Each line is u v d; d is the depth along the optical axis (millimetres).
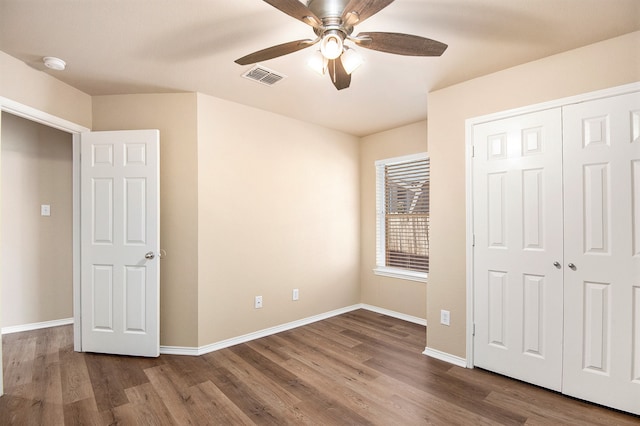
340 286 4039
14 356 2703
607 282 2006
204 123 2865
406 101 3059
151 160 2699
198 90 2789
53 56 2186
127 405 2008
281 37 1995
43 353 2768
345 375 2416
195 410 1962
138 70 2404
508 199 2383
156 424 1828
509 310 2373
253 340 3139
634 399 1913
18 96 2225
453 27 1896
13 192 3350
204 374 2416
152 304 2691
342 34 1615
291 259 3525
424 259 3695
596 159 2043
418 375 2420
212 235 2906
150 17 1775
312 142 3756
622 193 1964
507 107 2389
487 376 2404
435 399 2096
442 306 2723
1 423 1825
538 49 2129
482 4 1688
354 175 4230
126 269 2715
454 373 2455
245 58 1736
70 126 2656
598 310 2033
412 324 3619
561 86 2170
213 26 1870
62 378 2332
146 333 2697
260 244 3260
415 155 3729
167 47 2092
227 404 2027
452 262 2676
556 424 1843
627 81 1950
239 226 3100
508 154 2383
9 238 3316
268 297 3314
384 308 4020
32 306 3410
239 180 3105
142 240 2707
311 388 2227
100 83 2623
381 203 4156
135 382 2287
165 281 2826
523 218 2316
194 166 2814
